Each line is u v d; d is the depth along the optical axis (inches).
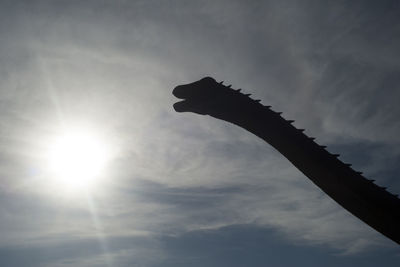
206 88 886.4
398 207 760.3
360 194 775.7
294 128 839.7
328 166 792.9
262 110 855.1
